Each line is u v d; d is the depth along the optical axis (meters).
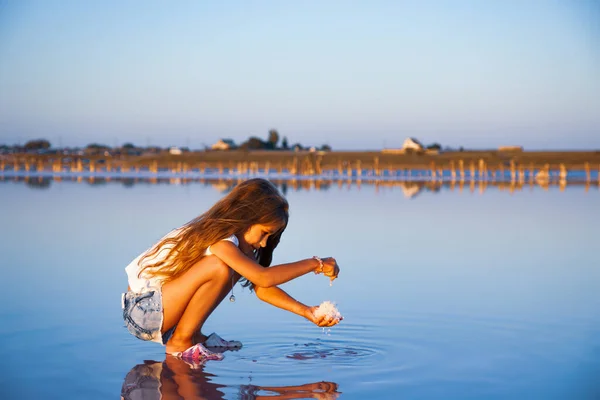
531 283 6.86
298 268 4.30
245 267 4.14
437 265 8.05
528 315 5.35
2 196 20.20
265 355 4.18
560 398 3.31
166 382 3.58
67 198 19.50
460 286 6.66
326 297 6.09
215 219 4.26
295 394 3.38
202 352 4.12
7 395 3.33
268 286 4.21
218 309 5.57
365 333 4.75
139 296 4.20
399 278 7.13
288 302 4.44
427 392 3.42
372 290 6.44
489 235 11.31
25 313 5.21
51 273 7.04
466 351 4.26
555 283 6.86
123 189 25.95
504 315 5.35
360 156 104.25
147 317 4.16
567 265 8.11
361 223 13.09
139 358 4.07
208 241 4.18
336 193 25.62
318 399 3.30
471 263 8.23
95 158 100.19
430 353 4.21
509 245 10.02
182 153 115.81
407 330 4.84
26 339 4.46
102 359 4.04
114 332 4.68
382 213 15.68
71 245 9.24
